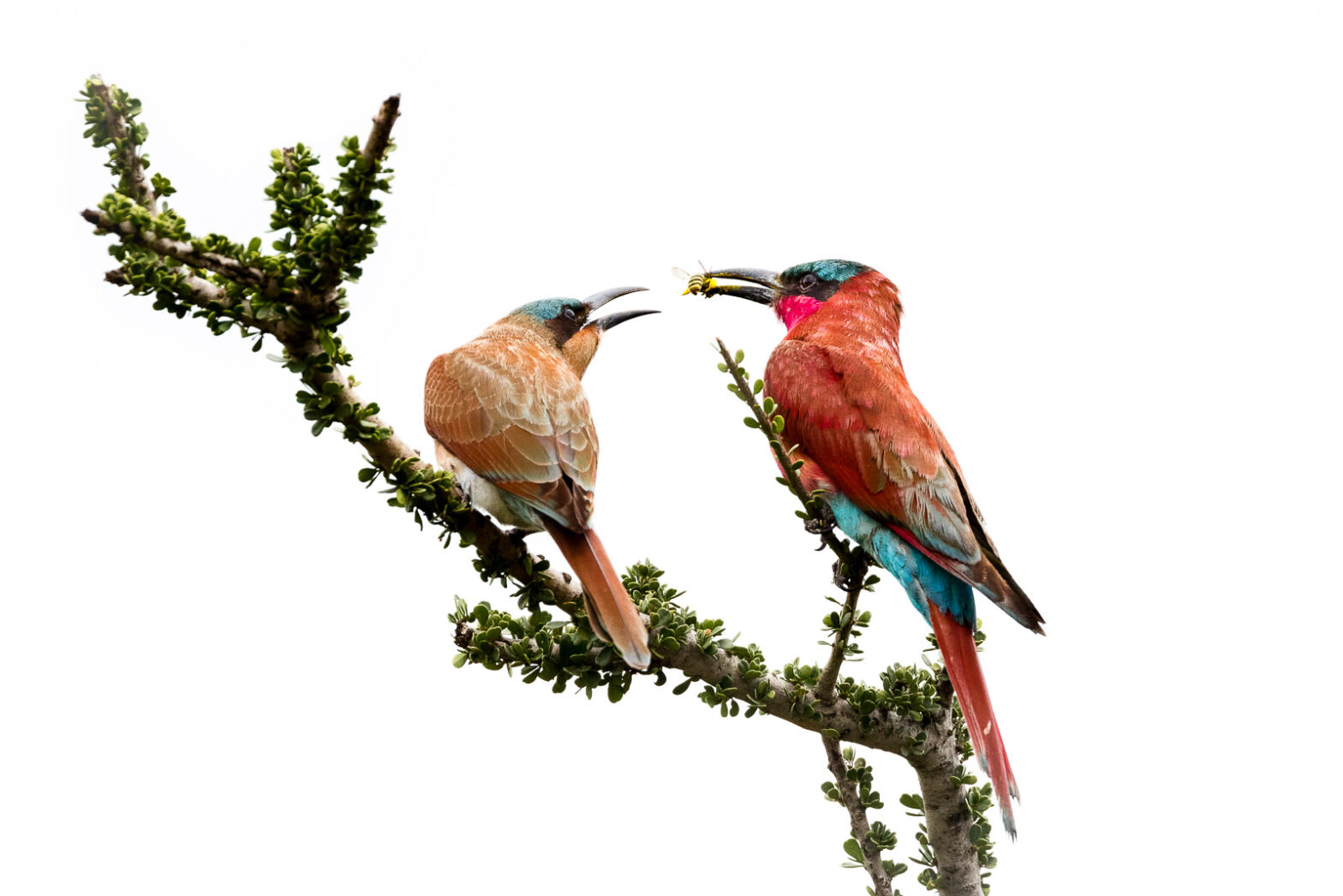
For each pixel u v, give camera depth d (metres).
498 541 9.82
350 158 8.10
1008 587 10.77
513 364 10.72
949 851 11.16
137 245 8.30
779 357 12.77
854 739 10.57
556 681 9.55
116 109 8.91
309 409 8.98
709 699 9.83
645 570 10.40
